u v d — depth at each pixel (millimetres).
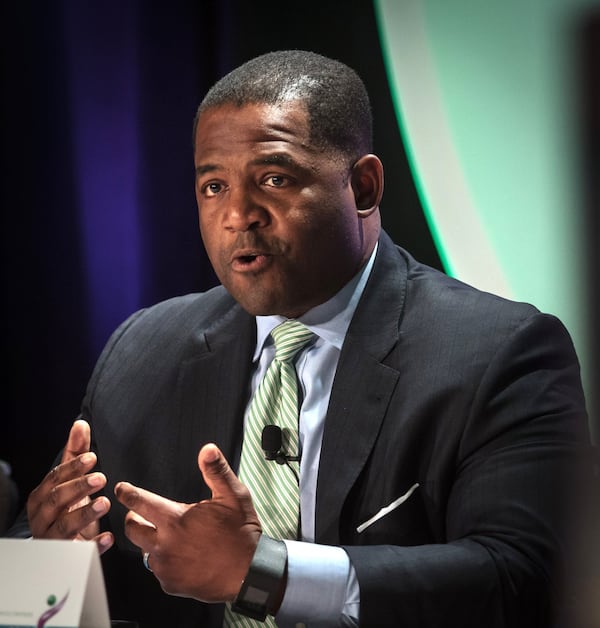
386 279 5523
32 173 9273
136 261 9133
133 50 8992
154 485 5551
